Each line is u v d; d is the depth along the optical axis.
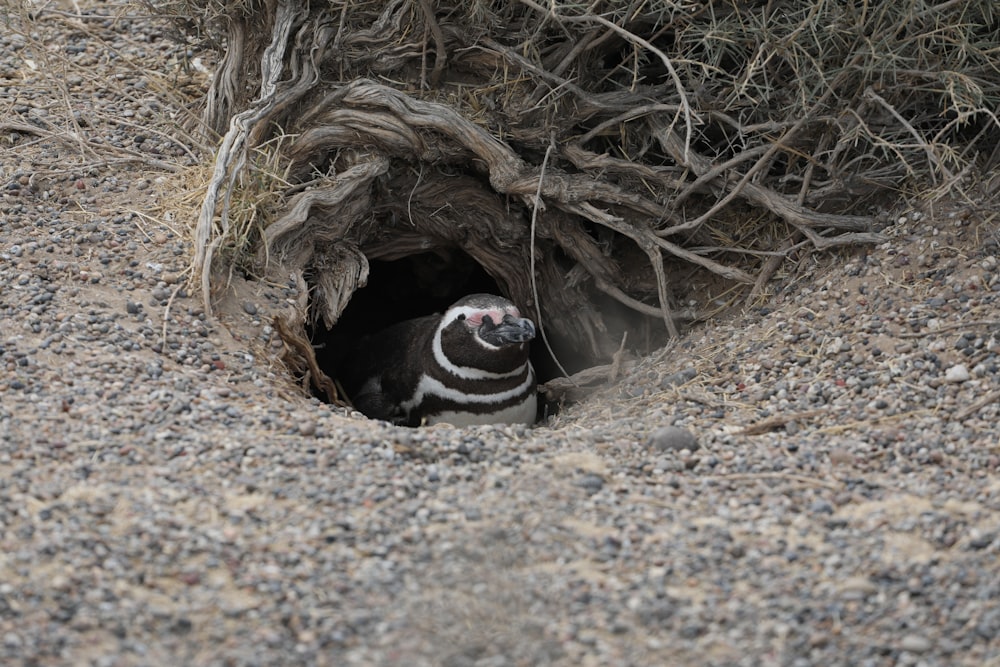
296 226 16.34
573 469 12.28
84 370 13.44
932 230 15.96
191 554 10.26
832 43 15.88
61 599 9.54
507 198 18.03
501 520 11.10
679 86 14.84
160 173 17.12
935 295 15.27
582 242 18.38
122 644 9.13
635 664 9.20
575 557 10.58
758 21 15.70
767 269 17.11
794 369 15.02
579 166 17.31
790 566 10.52
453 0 16.89
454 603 9.78
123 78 19.25
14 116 17.89
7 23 18.62
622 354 17.75
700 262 17.39
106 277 15.17
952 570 10.32
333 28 17.08
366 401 18.50
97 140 17.62
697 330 17.42
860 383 14.27
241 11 17.48
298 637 9.38
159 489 11.22
